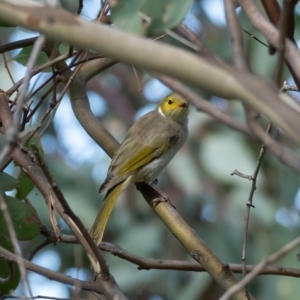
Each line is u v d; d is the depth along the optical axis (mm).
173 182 12266
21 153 6145
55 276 5262
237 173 5953
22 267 4680
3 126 6570
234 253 11562
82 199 12109
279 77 3660
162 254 11984
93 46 3373
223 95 3236
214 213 11828
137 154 9086
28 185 7273
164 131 9578
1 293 6242
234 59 3512
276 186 11859
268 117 3234
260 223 11539
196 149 12141
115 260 11930
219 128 12156
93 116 8062
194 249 5992
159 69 3291
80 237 5277
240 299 5609
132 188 12695
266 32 4172
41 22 3416
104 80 14859
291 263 11008
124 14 4504
